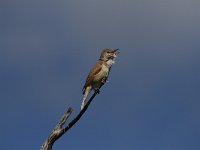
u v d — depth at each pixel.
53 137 10.67
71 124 10.66
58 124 10.67
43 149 10.73
